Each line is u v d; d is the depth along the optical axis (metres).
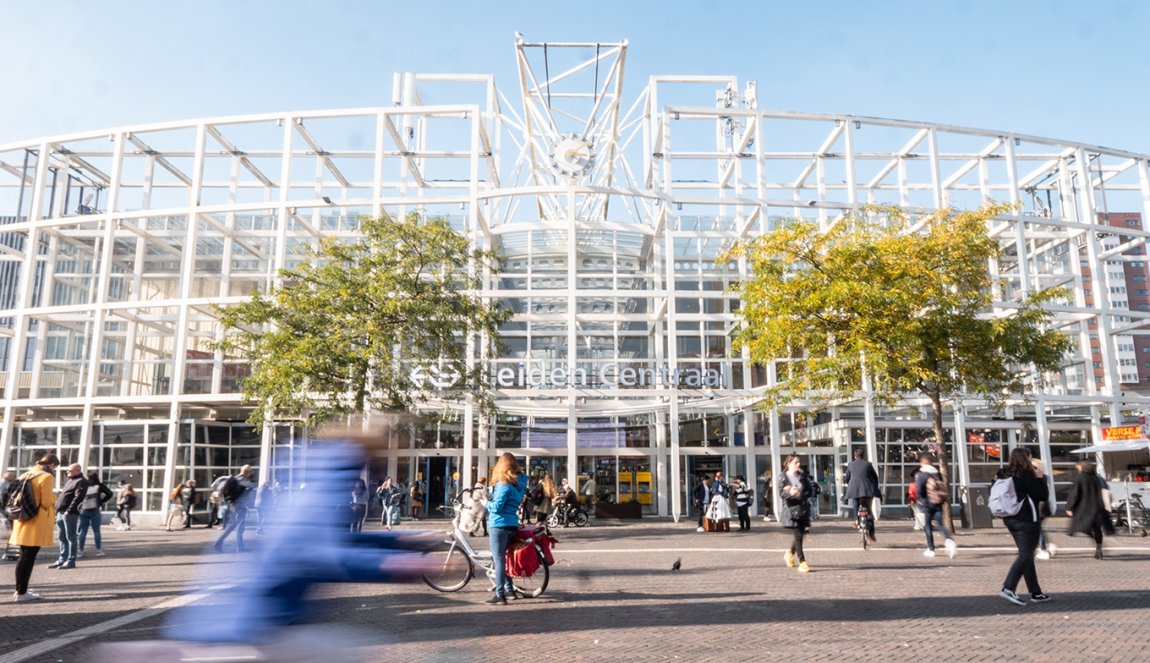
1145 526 20.12
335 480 6.38
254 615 6.07
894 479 32.31
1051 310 33.00
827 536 20.75
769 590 11.09
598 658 6.96
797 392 20.94
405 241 23.30
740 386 35.84
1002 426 33.22
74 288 35.94
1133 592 10.52
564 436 35.28
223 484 18.16
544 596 10.64
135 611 9.70
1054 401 31.94
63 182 36.19
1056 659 6.80
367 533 9.97
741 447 33.56
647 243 38.03
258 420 22.83
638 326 36.94
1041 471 14.52
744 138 36.44
